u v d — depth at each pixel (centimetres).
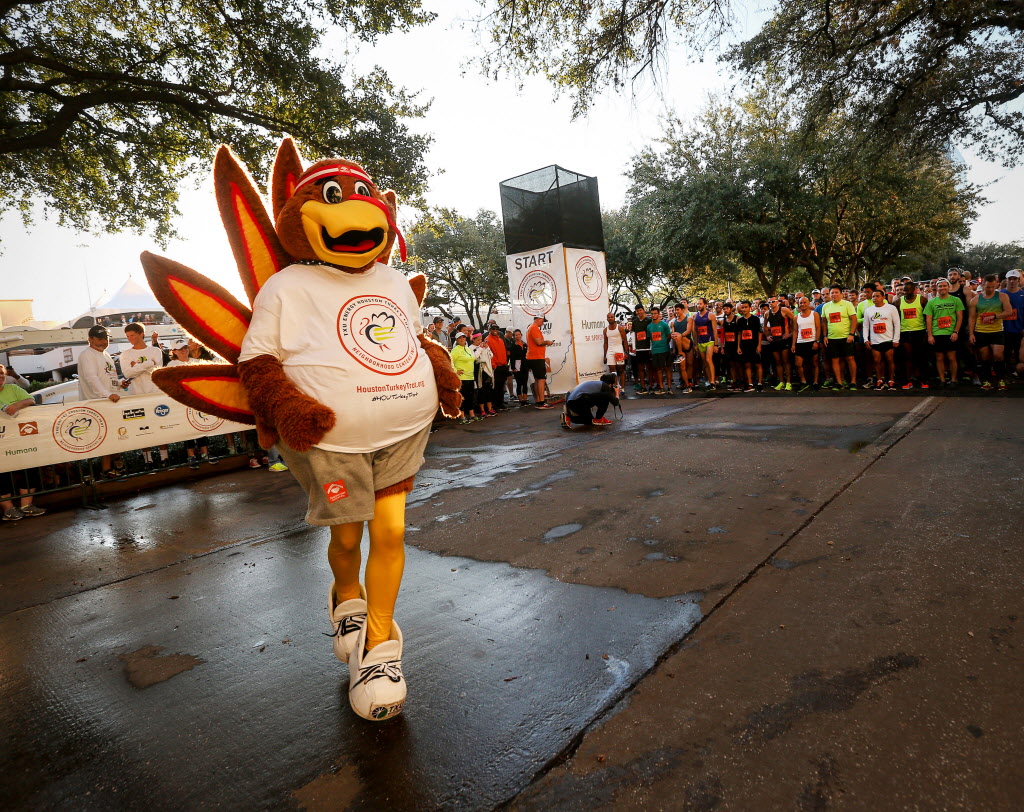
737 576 312
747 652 240
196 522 539
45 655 300
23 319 4300
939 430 621
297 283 207
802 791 167
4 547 516
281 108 1223
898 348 991
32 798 194
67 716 242
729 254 2245
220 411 228
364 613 247
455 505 505
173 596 365
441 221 1352
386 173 1237
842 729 191
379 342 212
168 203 1367
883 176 1919
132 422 690
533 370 1174
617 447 682
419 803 175
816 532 364
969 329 909
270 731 219
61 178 1291
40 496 668
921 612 259
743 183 2005
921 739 183
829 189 2025
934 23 1197
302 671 261
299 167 241
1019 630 238
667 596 298
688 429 756
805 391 1039
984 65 1339
